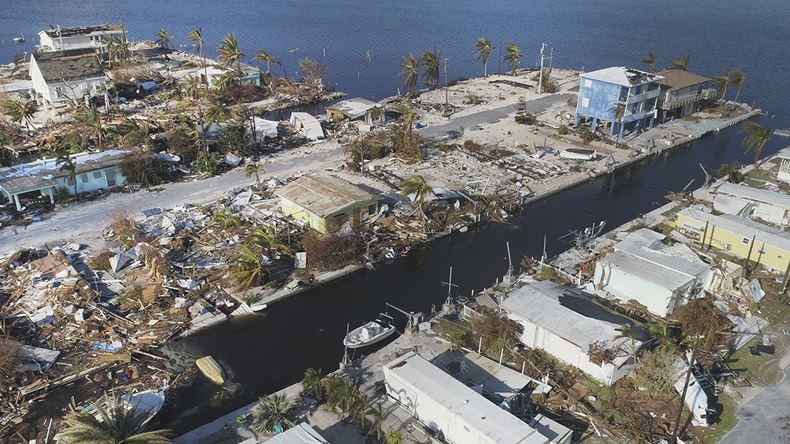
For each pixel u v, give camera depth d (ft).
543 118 287.28
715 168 239.71
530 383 120.88
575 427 110.73
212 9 637.30
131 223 174.81
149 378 124.88
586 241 180.75
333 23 561.43
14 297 145.28
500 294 151.94
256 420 111.65
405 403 114.01
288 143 251.39
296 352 135.54
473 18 597.93
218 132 235.81
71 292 145.89
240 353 134.51
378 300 154.51
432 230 183.93
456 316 144.46
